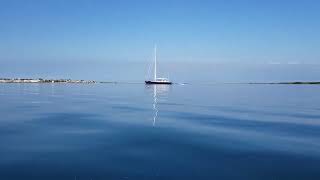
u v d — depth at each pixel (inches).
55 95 4771.2
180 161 1023.6
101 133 1497.3
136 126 1727.4
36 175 879.7
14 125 1731.1
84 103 3319.4
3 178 854.5
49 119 1991.9
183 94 5319.9
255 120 2020.2
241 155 1104.2
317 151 1165.7
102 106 2967.5
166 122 1891.0
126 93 5521.7
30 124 1771.7
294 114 2381.9
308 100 4010.8
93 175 884.0
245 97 4611.2
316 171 933.8
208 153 1126.4
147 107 2898.6
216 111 2571.4
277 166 978.1
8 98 4040.4
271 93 5831.7
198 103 3440.0
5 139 1342.3
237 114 2353.6
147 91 6294.3
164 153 1120.2
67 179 852.0
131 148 1194.6
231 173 911.7
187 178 868.0
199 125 1779.0
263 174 905.5
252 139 1376.7
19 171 911.0
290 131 1592.0
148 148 1192.2
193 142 1310.3
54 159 1033.5
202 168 952.3
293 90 7283.5
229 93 5762.8
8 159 1030.4
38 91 6038.4
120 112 2439.7
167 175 888.9
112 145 1239.5
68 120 1952.5
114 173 901.2
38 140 1322.6
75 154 1096.8
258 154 1119.6
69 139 1353.3
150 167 956.6
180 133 1513.3
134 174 894.4
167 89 7372.1
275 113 2444.6
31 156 1067.3
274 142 1312.7
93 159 1035.9
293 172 924.6
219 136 1435.8
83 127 1675.7
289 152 1147.9
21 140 1320.1
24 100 3698.3
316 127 1733.5
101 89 7106.3
